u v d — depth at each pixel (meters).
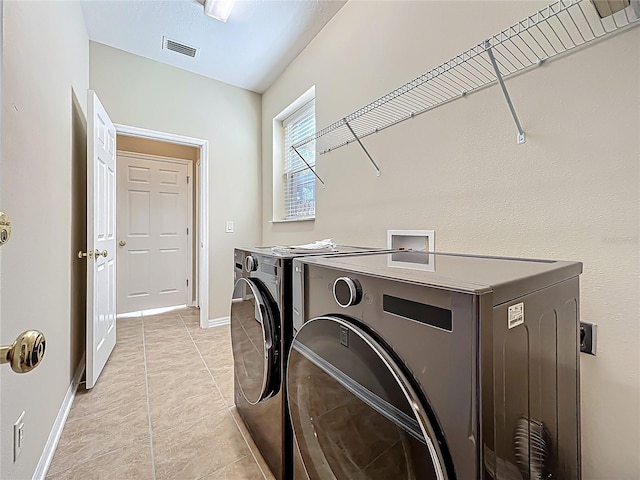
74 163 2.04
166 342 2.81
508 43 1.22
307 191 2.89
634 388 0.93
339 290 0.87
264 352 1.22
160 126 2.97
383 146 1.84
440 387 0.60
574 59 1.05
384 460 0.72
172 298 4.20
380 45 1.86
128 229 3.88
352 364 0.81
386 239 1.82
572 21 1.05
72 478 1.25
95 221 2.05
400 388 0.66
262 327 1.24
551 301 0.77
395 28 1.76
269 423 1.30
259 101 3.60
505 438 0.61
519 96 1.20
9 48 1.05
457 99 1.42
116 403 1.79
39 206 1.33
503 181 1.25
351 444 0.83
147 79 2.90
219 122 3.32
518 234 1.20
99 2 2.17
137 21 2.36
